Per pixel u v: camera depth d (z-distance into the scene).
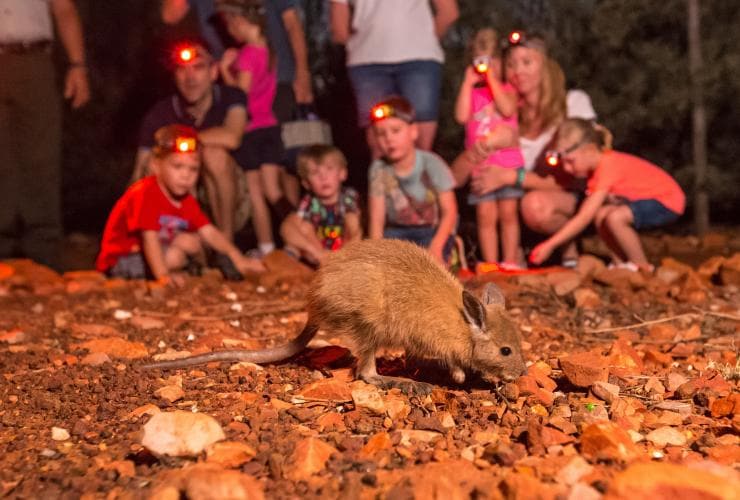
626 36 4.76
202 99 3.81
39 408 1.91
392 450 1.59
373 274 2.00
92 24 5.38
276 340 2.52
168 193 3.53
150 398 1.93
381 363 2.27
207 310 3.02
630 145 4.91
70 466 1.57
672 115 4.69
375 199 3.44
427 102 3.69
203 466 1.45
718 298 3.16
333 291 2.02
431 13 3.84
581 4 4.84
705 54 4.67
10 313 2.99
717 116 4.93
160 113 3.85
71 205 5.39
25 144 3.71
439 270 2.03
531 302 3.07
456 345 1.97
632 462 1.49
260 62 3.94
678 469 1.28
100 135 5.39
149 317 2.88
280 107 4.06
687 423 1.76
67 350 2.40
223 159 3.81
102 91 5.38
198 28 4.41
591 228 4.74
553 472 1.45
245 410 1.84
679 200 3.61
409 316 1.97
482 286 3.29
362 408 1.78
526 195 3.61
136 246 3.62
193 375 2.12
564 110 3.69
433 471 1.47
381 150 3.52
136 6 5.42
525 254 3.89
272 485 1.44
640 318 2.82
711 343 2.46
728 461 1.54
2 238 3.84
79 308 3.07
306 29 5.07
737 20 4.80
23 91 3.62
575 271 3.47
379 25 3.62
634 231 3.59
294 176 4.09
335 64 4.91
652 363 2.21
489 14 4.84
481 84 3.67
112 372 2.14
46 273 3.64
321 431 1.72
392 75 3.70
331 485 1.43
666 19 4.77
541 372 1.99
